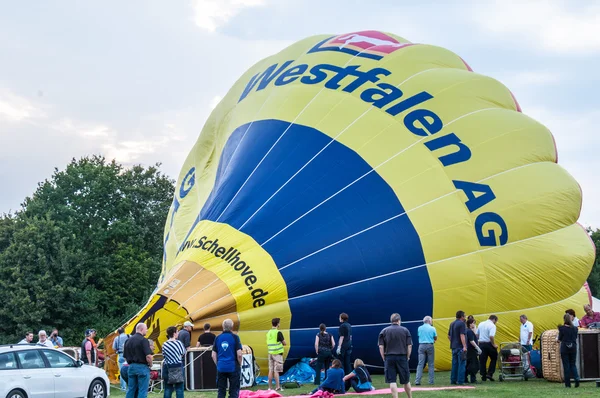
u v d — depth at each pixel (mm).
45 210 44188
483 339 16344
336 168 17484
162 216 48625
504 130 18531
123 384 16625
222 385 11844
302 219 16781
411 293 16578
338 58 20188
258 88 21000
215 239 16781
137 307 42344
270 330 14922
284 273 16125
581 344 15336
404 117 18328
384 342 12297
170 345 11875
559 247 17922
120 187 47938
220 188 18250
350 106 18609
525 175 18125
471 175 17719
